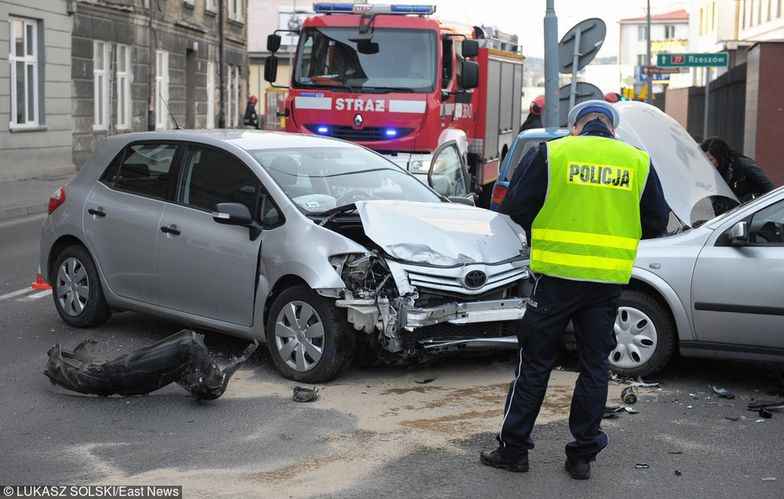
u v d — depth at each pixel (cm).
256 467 561
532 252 550
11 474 547
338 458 577
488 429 634
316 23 1608
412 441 609
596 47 1409
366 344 770
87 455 580
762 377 786
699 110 4175
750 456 591
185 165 849
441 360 819
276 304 757
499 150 2072
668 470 565
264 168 803
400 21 1580
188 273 818
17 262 1335
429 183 1213
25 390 718
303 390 704
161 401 694
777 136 2400
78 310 913
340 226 774
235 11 4588
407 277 727
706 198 953
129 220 866
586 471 547
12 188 2317
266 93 4478
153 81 3400
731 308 730
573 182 537
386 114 1562
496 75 2002
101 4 2941
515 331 770
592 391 545
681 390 745
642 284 767
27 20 2545
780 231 733
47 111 2631
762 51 2386
